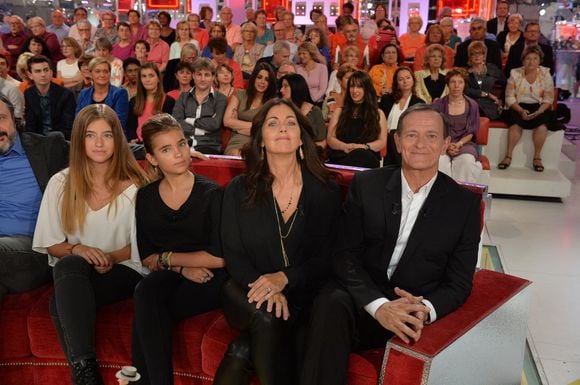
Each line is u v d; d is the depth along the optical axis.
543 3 8.45
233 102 4.12
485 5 8.38
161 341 1.83
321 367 1.67
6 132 2.24
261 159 1.98
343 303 1.71
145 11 9.16
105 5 9.11
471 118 4.36
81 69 5.77
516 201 4.72
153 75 4.20
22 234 2.27
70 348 1.81
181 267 2.05
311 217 1.98
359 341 1.82
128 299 2.13
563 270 3.32
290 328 1.80
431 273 1.82
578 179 5.36
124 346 2.00
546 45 5.94
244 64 6.54
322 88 5.66
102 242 2.15
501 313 1.83
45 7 8.94
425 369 1.52
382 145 3.90
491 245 3.71
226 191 2.00
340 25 7.10
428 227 1.80
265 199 1.95
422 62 5.69
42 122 4.41
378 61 6.35
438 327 1.67
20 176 2.29
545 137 4.95
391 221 1.84
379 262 1.88
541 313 2.80
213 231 2.03
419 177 1.83
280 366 1.73
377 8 8.23
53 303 1.96
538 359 2.41
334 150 3.93
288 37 6.93
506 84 5.40
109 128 2.09
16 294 2.16
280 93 4.01
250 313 1.76
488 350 1.81
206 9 8.01
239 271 1.91
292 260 1.97
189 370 1.97
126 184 2.16
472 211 1.81
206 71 3.94
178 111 4.09
